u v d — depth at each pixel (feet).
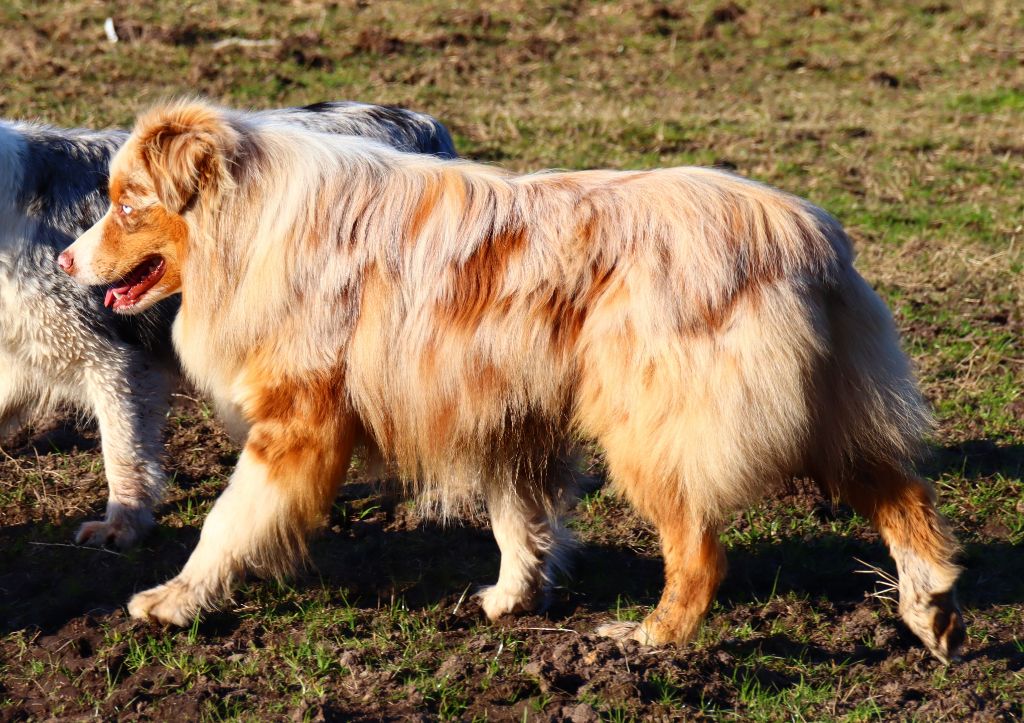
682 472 18.47
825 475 19.58
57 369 25.14
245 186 20.17
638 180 19.48
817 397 18.40
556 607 22.88
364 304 19.69
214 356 20.99
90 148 25.73
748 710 19.02
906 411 19.27
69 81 56.90
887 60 69.92
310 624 21.83
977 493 26.89
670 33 72.79
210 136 19.81
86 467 28.30
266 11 69.97
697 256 18.21
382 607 22.66
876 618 22.30
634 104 60.23
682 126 56.49
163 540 25.20
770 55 70.54
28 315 24.36
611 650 20.10
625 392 18.48
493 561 24.61
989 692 19.56
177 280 21.36
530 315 18.90
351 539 25.41
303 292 19.89
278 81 59.26
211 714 18.88
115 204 20.93
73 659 20.63
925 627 19.95
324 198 19.97
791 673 20.39
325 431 20.04
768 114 59.31
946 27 75.20
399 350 19.56
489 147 51.29
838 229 19.21
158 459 25.58
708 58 69.46
